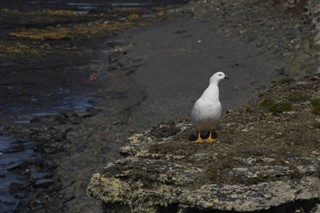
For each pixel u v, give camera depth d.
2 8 72.44
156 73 38.81
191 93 33.50
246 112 16.36
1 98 34.12
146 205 11.82
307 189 11.47
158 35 52.75
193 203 11.17
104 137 27.08
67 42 51.47
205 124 13.50
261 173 11.59
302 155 12.45
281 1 58.81
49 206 20.78
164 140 14.41
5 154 25.53
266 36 44.97
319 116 15.30
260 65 36.91
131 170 12.26
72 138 27.25
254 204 11.00
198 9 69.62
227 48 43.19
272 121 15.16
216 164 12.05
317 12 47.56
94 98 34.25
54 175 23.20
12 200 21.25
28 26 59.25
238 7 63.97
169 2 84.12
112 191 12.17
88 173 23.06
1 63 42.62
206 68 38.47
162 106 31.45
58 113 31.45
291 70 34.38
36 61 43.72
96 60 44.53
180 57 42.41
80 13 71.00
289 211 11.49
